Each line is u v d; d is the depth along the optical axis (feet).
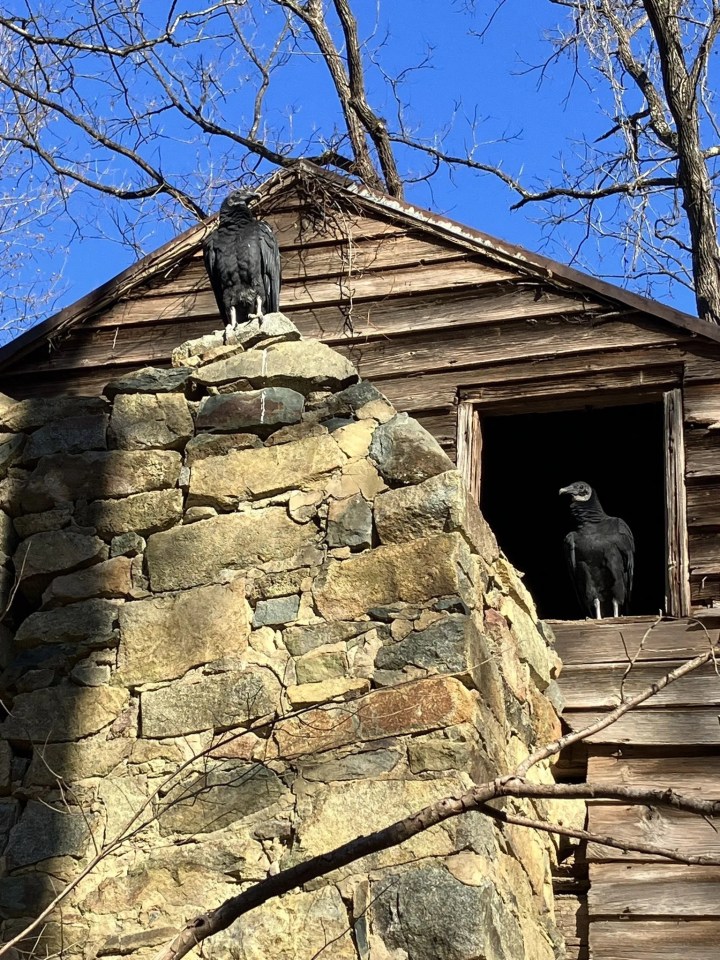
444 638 15.39
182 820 15.35
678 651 19.19
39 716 16.24
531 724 17.35
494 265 22.95
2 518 17.43
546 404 21.94
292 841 14.94
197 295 24.16
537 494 27.58
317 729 15.38
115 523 17.11
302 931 14.40
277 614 16.11
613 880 17.51
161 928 14.88
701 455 20.74
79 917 15.12
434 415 22.17
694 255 30.91
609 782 18.34
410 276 23.24
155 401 17.67
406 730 15.08
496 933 14.23
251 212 22.11
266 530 16.60
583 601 21.68
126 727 16.02
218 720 15.74
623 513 27.96
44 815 15.71
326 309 23.38
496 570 17.13
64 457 17.61
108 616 16.63
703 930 17.08
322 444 16.87
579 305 22.24
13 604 17.08
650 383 21.40
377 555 16.02
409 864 14.46
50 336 24.27
